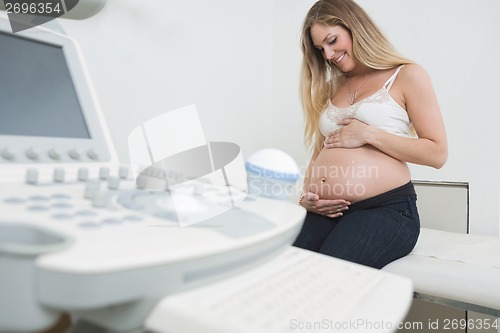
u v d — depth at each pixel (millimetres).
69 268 239
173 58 1361
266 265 403
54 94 538
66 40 593
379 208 1038
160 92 1310
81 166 511
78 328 353
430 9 1609
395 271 913
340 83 1346
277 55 2008
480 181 1545
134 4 1199
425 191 1530
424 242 1147
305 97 1449
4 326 262
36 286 255
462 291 832
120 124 1164
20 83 500
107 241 286
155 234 316
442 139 1057
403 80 1114
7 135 456
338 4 1195
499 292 794
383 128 1109
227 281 343
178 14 1377
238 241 325
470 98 1549
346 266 452
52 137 504
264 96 1952
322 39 1216
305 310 326
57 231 294
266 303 322
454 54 1570
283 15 1970
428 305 1019
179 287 298
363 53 1178
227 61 1656
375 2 1727
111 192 426
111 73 1134
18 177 440
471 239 1208
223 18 1616
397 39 1689
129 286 262
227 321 282
